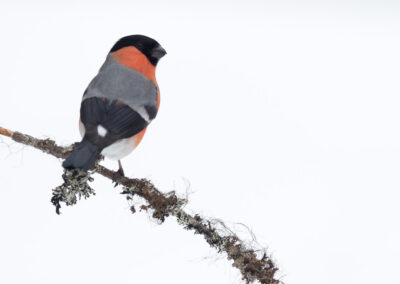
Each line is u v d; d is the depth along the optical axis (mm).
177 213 8234
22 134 8641
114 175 8617
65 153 8703
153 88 10430
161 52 10648
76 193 8383
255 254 7973
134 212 8453
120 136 9383
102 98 9711
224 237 8047
